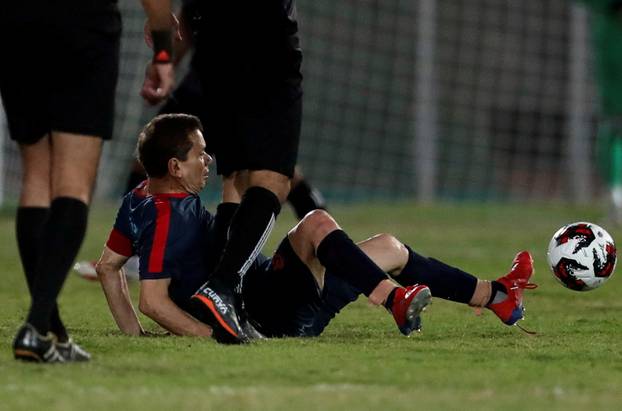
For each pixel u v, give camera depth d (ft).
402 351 45.55
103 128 41.52
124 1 168.04
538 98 213.66
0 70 41.98
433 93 192.03
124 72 171.53
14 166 164.66
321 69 205.98
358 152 207.41
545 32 214.07
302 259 50.08
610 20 129.70
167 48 46.68
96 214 153.28
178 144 51.06
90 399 34.88
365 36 207.62
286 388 36.94
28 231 42.42
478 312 51.85
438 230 135.74
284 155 50.37
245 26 49.78
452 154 207.21
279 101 50.26
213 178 175.42
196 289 51.24
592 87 190.80
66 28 40.60
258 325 51.26
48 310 40.04
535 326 57.36
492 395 36.27
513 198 203.62
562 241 55.93
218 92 50.98
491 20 213.87
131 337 49.62
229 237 48.19
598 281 55.47
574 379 39.63
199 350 44.68
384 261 50.34
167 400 34.81
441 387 37.65
